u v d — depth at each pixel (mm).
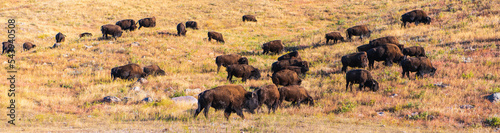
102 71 79188
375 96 51500
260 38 140500
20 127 28203
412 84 57625
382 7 185000
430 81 58906
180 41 115625
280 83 58531
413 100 48156
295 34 146125
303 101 48625
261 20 176750
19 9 186750
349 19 170500
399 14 142625
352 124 34906
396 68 70312
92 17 179375
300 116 41156
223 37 132875
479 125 34438
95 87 61562
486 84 54094
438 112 40312
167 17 183250
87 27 161625
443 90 52656
